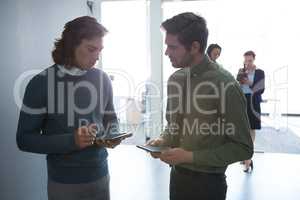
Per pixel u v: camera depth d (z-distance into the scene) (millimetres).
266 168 3791
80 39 1283
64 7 2357
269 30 5543
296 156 4336
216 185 1274
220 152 1162
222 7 5020
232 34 5223
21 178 1919
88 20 1307
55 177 1366
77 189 1369
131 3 4871
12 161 1820
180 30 1178
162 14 4797
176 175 1344
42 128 1373
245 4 5215
